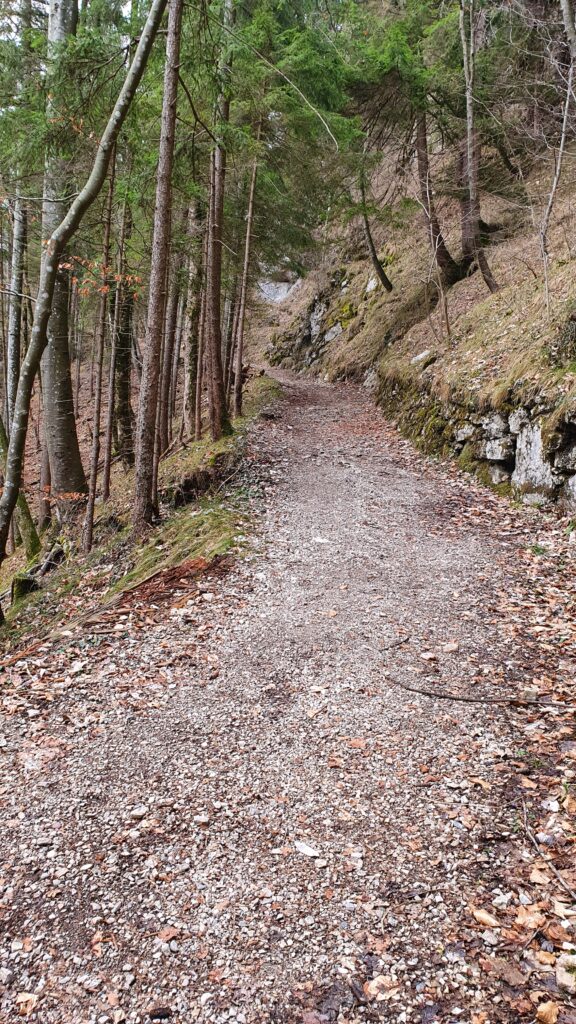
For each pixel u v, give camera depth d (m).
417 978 2.40
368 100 15.20
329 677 4.75
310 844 3.13
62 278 11.34
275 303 38.53
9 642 7.80
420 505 9.27
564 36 14.58
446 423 11.89
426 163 15.86
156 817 3.31
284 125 12.17
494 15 15.47
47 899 2.79
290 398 18.89
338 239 17.91
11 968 2.47
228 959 2.51
